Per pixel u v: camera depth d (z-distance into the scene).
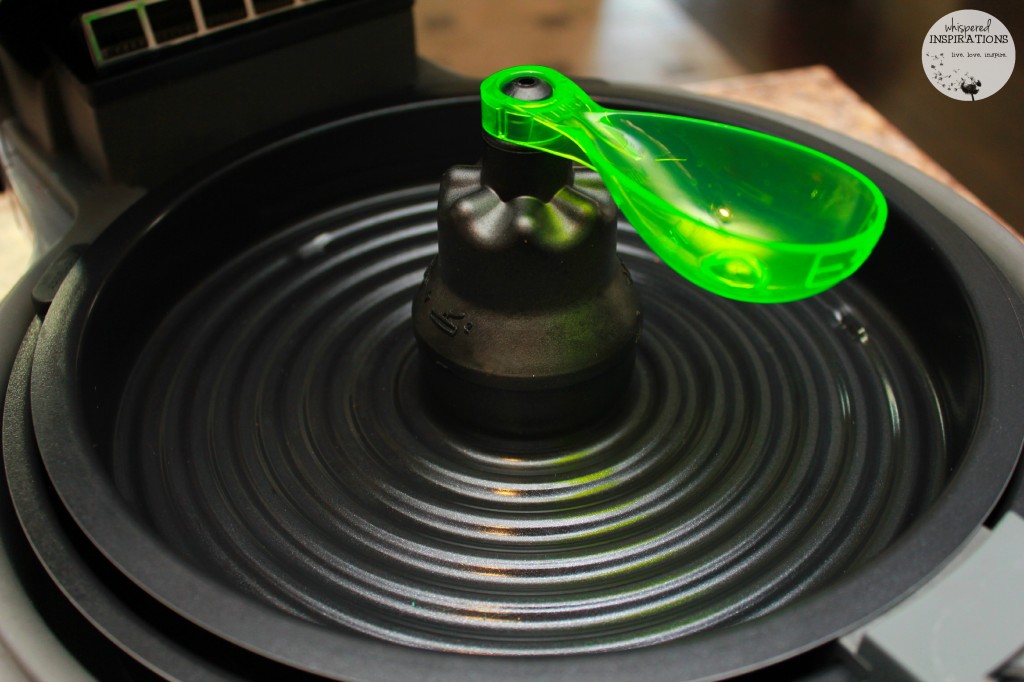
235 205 0.38
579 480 0.33
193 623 0.28
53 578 0.27
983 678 0.25
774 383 0.35
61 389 0.30
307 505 0.32
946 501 0.28
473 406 0.33
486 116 0.30
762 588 0.30
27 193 0.41
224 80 0.38
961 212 0.37
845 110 0.52
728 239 0.28
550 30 0.63
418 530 0.32
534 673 0.25
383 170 0.41
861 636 0.26
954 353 0.33
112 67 0.36
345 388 0.36
